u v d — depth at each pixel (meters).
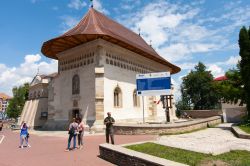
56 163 10.14
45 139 19.45
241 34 22.75
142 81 22.59
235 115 31.64
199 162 8.22
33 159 11.20
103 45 25.58
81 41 26.28
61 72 29.69
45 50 29.50
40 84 39.47
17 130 35.41
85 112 25.52
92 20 28.52
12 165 10.01
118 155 9.50
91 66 25.86
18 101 75.38
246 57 22.34
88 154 11.95
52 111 29.58
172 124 19.45
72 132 13.88
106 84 25.47
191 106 61.84
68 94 28.08
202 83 59.88
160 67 37.84
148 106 32.47
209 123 26.36
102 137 19.02
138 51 30.16
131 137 17.78
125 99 28.22
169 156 9.19
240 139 15.23
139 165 8.12
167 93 21.84
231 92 28.14
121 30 34.78
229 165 7.75
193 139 15.59
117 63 27.64
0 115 115.62
